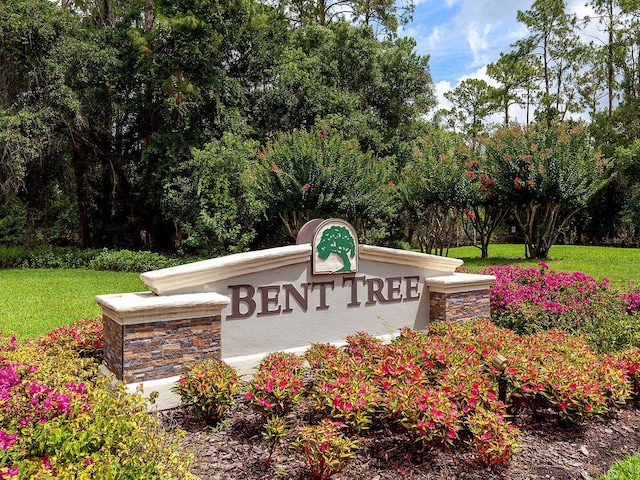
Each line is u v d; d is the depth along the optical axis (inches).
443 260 255.9
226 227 594.9
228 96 684.7
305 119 732.7
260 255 195.3
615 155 935.7
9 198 652.1
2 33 578.6
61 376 141.7
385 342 226.4
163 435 121.6
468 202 577.0
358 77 838.5
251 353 195.6
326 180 521.7
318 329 213.9
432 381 165.9
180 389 152.0
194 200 609.9
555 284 313.3
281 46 771.4
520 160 543.2
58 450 96.1
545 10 1063.6
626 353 193.2
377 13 1002.7
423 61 891.4
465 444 140.6
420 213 605.9
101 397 121.0
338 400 135.9
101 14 740.7
